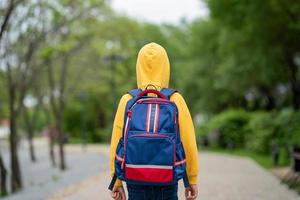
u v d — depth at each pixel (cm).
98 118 4897
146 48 324
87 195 1041
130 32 2242
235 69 2538
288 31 1909
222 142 3017
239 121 2989
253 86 2884
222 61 3241
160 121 293
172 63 4731
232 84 2716
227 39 2336
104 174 1561
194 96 4081
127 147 291
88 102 4503
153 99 302
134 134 292
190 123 306
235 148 2952
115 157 303
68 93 2598
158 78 319
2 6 1217
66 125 4897
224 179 1317
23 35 1384
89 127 4906
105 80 3244
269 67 2278
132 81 4119
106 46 2122
